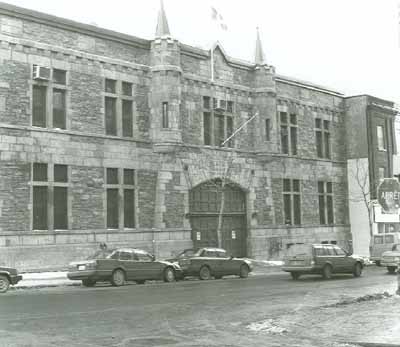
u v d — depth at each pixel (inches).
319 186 1779.0
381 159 1905.8
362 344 417.7
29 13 1133.7
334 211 1820.9
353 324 502.9
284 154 1644.9
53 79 1175.6
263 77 1566.2
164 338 463.8
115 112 1278.3
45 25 1166.3
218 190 1464.1
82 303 686.5
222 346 428.8
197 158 1403.8
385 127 1943.9
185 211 1363.2
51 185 1148.5
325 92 1817.2
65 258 1152.2
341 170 1870.1
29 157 1120.8
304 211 1701.5
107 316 581.3
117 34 1278.3
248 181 1530.5
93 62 1236.5
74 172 1186.6
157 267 1015.0
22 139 1113.4
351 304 642.2
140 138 1306.6
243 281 1043.3
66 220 1173.7
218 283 993.5
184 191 1366.9
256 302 701.9
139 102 1315.2
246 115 1546.5
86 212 1198.9
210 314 599.5
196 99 1423.5
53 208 1152.2
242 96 1540.4
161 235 1311.5
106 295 781.9
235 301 712.4
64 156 1172.5
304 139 1728.6
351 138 1888.5
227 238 1485.0
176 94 1328.7
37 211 1136.8
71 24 1198.9
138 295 781.9
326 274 1082.7
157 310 627.2
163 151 1320.1
